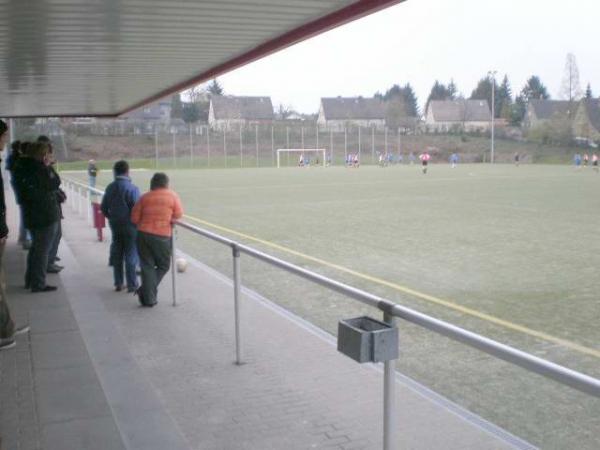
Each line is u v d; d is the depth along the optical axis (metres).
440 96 144.12
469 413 4.26
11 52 7.76
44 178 7.44
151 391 4.59
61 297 7.38
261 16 5.98
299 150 65.88
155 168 59.00
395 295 8.17
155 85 11.24
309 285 8.81
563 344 6.06
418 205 21.25
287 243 12.98
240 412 4.32
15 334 5.86
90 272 9.20
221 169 57.81
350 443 3.85
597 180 36.75
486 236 13.67
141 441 3.80
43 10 5.67
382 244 12.66
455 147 76.19
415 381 5.04
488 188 30.00
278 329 6.31
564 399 4.72
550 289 8.46
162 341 5.92
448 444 3.79
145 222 7.03
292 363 5.30
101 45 7.41
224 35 6.91
